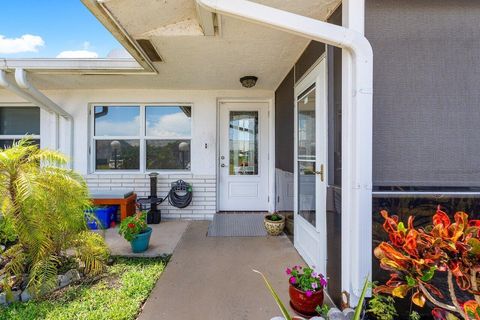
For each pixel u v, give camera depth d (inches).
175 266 100.0
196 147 173.6
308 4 71.6
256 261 104.7
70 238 89.6
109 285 85.6
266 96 173.0
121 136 174.1
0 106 168.7
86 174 169.6
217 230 143.9
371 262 63.2
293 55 110.1
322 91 84.4
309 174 100.2
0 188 78.7
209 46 101.1
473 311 39.2
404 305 65.1
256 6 62.2
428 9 67.0
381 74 66.9
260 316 70.6
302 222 107.6
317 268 89.7
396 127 67.2
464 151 67.3
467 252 39.6
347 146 66.2
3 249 92.4
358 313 46.3
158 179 172.6
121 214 156.2
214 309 73.4
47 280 78.5
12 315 70.1
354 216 63.9
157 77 142.5
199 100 172.4
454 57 67.3
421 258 42.6
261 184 182.5
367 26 66.8
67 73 132.9
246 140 182.2
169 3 74.7
